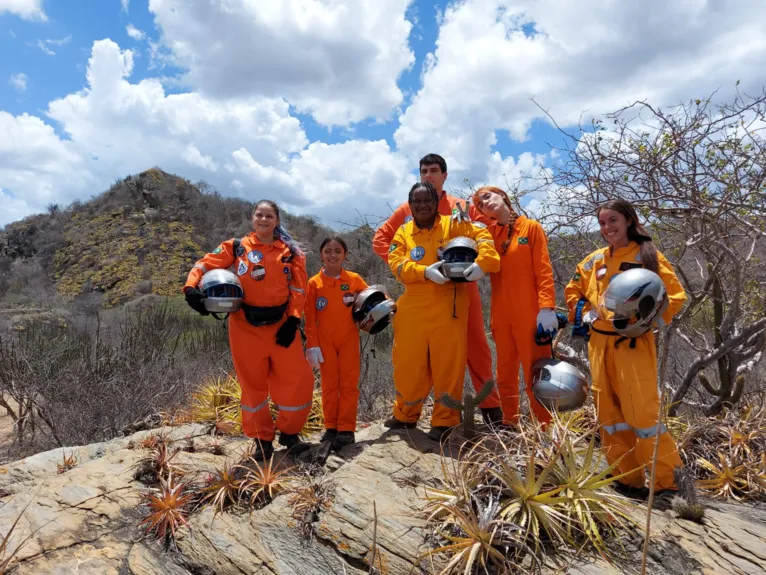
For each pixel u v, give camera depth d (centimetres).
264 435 415
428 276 396
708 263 505
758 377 617
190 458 431
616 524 306
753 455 412
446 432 417
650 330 341
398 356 430
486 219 436
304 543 315
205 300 387
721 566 273
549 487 320
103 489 385
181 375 834
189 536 334
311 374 420
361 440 439
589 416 454
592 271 370
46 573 306
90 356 885
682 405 580
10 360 826
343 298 440
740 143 455
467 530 286
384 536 304
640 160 473
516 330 411
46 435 744
